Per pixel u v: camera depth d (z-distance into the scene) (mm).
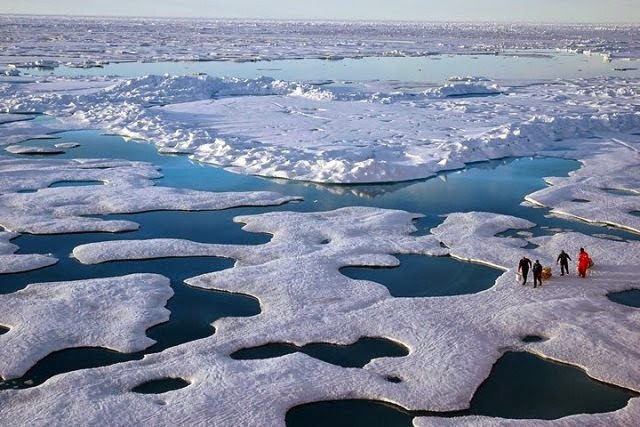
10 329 20359
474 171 43344
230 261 26719
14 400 16469
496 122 58688
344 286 23797
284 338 20016
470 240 28797
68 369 18422
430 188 38750
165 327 20984
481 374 18078
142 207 33344
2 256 26500
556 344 19516
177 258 27016
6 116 60438
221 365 18219
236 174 41344
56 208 32875
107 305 22109
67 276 25031
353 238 28984
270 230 30219
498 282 24172
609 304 22109
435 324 20844
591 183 38500
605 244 28000
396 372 18156
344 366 18719
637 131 55469
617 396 17250
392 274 25453
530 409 16734
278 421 15914
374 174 39938
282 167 41469
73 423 15547
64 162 42719
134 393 16906
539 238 29078
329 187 38719
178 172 41625
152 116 58438
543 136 52250
